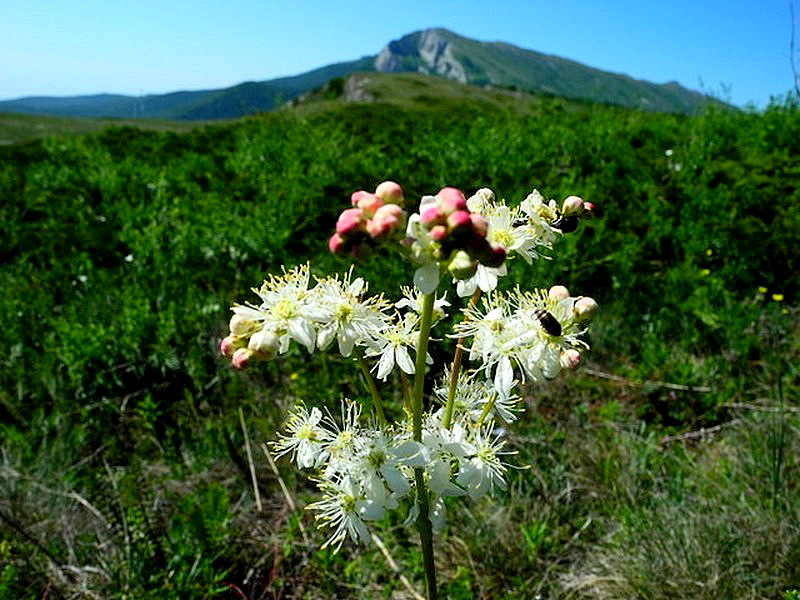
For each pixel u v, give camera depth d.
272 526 0.24
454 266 0.10
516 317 0.13
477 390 0.14
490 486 0.12
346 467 0.12
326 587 0.22
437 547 0.23
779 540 0.20
